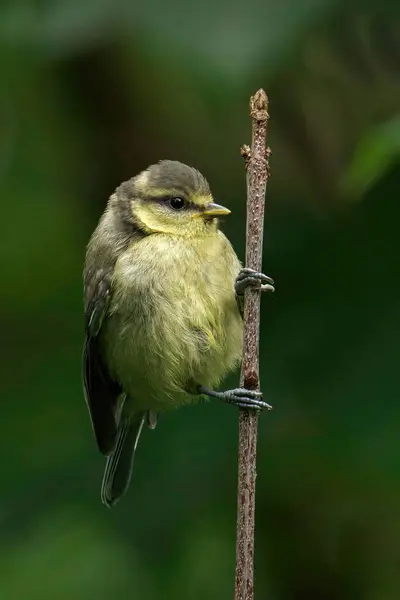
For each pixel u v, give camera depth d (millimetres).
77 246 13930
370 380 10898
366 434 10773
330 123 13023
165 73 13023
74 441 11891
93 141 13680
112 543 11453
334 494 11734
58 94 13531
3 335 13000
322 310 11312
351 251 11516
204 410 11586
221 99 11180
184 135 13547
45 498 11656
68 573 11680
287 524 12125
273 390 11078
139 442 11586
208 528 11375
